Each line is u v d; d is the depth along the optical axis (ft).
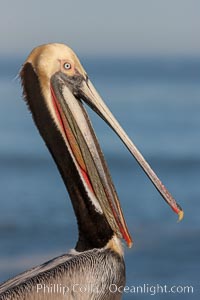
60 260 28.76
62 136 28.99
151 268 77.61
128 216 109.60
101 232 28.91
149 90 571.69
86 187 28.99
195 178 151.12
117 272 28.81
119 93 527.40
